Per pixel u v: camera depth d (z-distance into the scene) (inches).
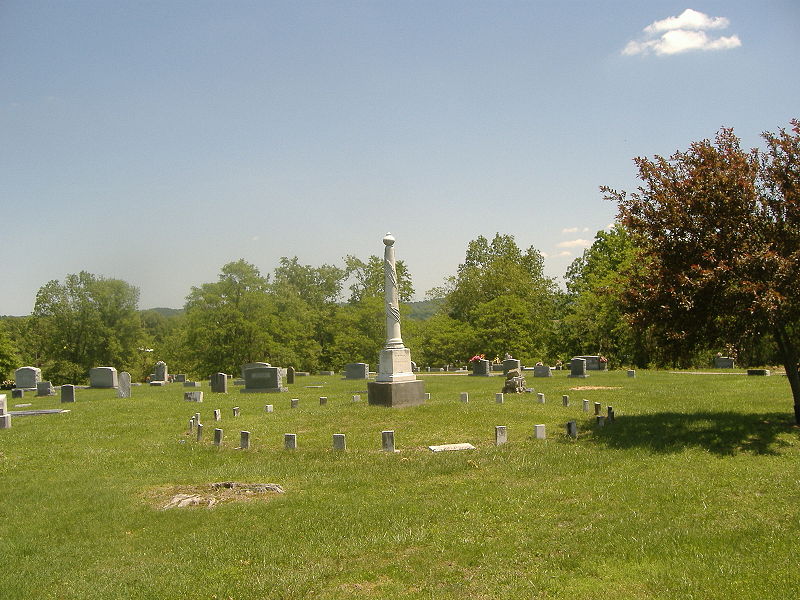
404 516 440.5
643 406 927.7
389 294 1042.1
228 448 730.2
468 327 2642.7
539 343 2728.8
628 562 345.7
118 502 506.9
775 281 626.2
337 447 689.6
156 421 966.4
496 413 880.9
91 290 2711.6
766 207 688.4
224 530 426.9
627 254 2292.1
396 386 979.3
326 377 2065.7
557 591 314.7
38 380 1843.0
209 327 2353.6
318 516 448.1
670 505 437.7
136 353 2849.4
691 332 687.7
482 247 3444.9
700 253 673.0
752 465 538.0
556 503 456.1
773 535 372.8
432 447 676.7
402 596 316.2
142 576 354.9
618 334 2332.7
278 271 3750.0
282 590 328.5
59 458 712.4
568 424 715.4
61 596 335.9
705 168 684.1
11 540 427.8
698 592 305.0
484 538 392.5
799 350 735.1
